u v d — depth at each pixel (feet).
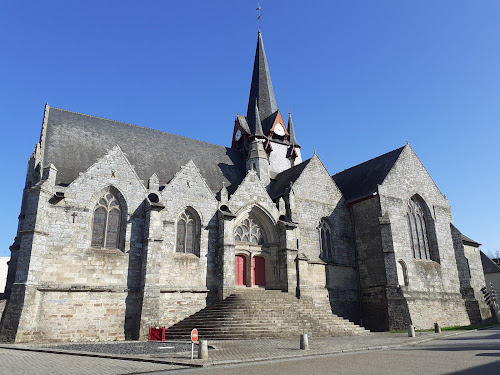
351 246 129.90
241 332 82.23
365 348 62.64
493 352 51.31
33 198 86.58
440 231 135.54
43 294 83.97
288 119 175.22
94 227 94.73
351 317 120.78
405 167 134.51
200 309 99.45
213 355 54.70
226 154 149.59
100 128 122.52
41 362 49.16
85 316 86.94
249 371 41.04
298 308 98.48
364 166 147.43
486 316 147.33
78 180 94.07
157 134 135.33
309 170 130.41
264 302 97.14
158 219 97.09
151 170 118.62
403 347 64.85
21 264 82.43
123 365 46.55
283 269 111.24
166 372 41.27
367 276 123.13
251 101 178.50
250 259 113.09
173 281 97.81
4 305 81.30
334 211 130.62
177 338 86.89
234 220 109.70
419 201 136.15
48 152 105.19
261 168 136.46
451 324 122.42
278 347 64.59
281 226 114.62
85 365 46.42
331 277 121.39
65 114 119.44
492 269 190.39
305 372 39.42
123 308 91.20
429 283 123.85
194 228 106.42
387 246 117.80
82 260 89.92
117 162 100.27
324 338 82.89
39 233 84.99
